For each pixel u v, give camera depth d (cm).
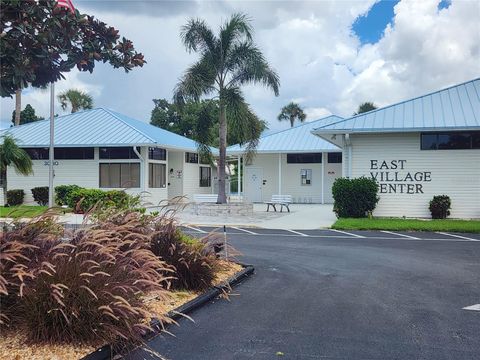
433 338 505
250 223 1791
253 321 564
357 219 1762
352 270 891
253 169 3192
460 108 1923
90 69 463
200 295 659
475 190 1825
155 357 441
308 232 1521
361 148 1914
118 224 630
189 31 2003
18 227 502
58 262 443
